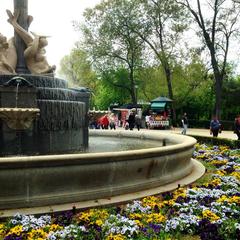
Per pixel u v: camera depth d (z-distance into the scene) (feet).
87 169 20.86
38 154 31.09
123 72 170.81
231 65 167.22
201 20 130.82
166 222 18.06
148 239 16.19
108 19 147.23
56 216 18.98
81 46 155.33
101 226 17.26
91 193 21.21
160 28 142.72
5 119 29.45
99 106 199.21
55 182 20.15
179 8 137.28
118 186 22.44
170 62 148.87
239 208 20.72
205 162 40.01
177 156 27.07
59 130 32.65
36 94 30.76
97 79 173.06
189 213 19.67
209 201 21.88
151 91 170.91
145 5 141.28
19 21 36.96
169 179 26.27
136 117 106.22
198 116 176.55
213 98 170.60
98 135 53.52
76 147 34.71
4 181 19.07
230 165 36.24
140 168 23.45
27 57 36.58
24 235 16.16
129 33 147.84
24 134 30.30
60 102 32.55
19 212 18.80
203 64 154.40
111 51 152.97
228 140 56.49
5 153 29.78
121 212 19.69
